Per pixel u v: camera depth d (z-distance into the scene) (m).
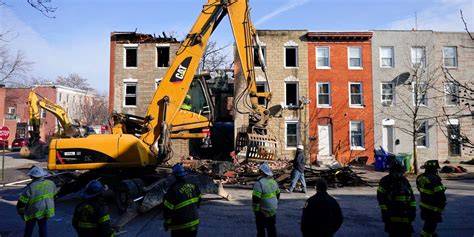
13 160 29.41
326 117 27.58
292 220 9.71
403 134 27.69
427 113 27.64
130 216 9.34
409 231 6.40
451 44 28.42
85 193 5.68
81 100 74.38
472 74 28.22
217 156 22.16
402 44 28.33
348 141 27.50
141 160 11.11
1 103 50.34
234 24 13.75
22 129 54.38
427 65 28.06
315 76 27.73
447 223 9.28
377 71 28.02
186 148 25.52
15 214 10.85
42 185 7.23
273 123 27.25
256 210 6.95
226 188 15.30
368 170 23.36
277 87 27.50
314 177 15.82
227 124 23.88
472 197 13.26
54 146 11.40
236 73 26.77
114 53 28.86
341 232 8.55
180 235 5.75
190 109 15.07
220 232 8.58
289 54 28.38
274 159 13.92
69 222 9.75
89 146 11.29
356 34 27.78
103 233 5.59
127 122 13.01
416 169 20.98
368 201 12.52
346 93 27.78
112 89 28.69
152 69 28.75
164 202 5.86
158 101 11.99
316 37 27.78
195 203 5.95
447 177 19.75
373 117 27.70
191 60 12.38
